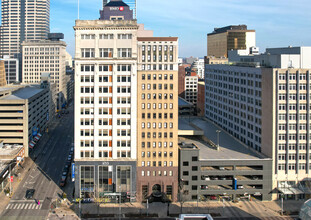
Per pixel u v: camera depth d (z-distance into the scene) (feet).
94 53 453.58
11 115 647.97
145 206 452.35
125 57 452.35
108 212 433.07
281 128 467.11
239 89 578.25
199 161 465.06
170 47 460.14
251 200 472.03
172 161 467.52
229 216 422.00
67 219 410.72
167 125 464.65
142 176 468.34
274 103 464.24
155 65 460.96
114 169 462.60
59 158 650.43
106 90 455.63
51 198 470.39
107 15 531.09
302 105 466.29
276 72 460.96
